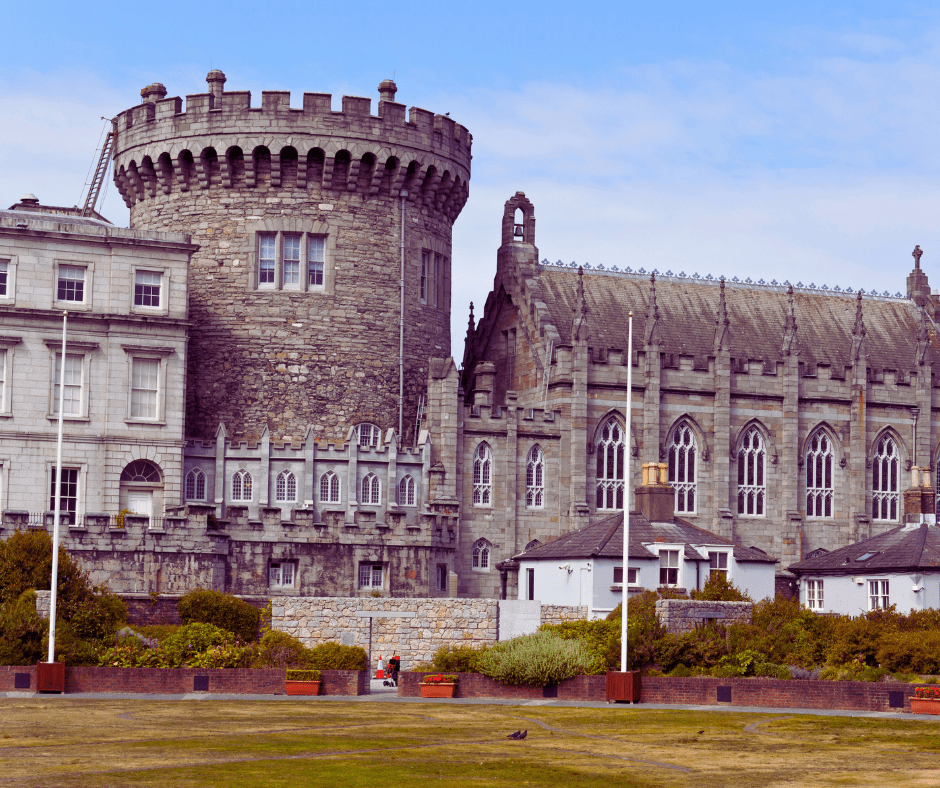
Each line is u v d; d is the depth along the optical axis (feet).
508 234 325.01
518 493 291.17
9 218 248.32
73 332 247.09
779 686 163.43
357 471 268.21
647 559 230.89
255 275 286.05
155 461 249.34
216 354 283.79
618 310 321.52
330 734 132.46
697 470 306.35
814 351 330.95
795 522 309.83
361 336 289.12
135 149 296.10
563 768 115.03
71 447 245.45
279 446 263.29
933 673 177.37
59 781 102.94
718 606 195.72
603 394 299.58
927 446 324.60
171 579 218.59
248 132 285.23
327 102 287.69
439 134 300.61
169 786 102.12
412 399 296.10
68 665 174.09
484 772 112.37
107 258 250.57
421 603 202.59
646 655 181.57
